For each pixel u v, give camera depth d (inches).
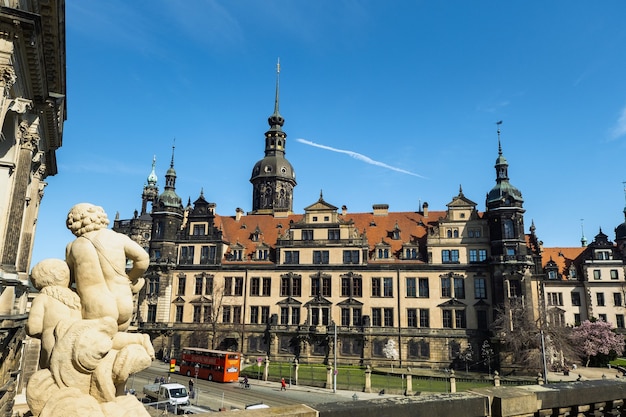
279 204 4099.4
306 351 2800.2
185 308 3031.5
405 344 2733.8
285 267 2984.7
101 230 308.5
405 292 2832.2
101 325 276.7
